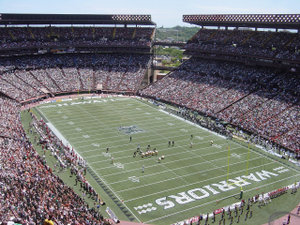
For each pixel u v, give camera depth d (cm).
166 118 6544
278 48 7100
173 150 4822
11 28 9038
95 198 3388
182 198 3494
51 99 7838
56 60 9281
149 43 9544
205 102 7131
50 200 2797
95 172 4022
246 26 8088
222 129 5778
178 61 15175
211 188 3725
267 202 3441
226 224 3028
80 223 2552
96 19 9400
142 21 9406
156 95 8156
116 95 8531
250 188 3762
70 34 9631
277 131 5462
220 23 8225
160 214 3184
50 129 5581
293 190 3697
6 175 2983
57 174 3906
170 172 4088
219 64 8369
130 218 3094
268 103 6312
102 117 6450
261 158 4669
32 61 8919
